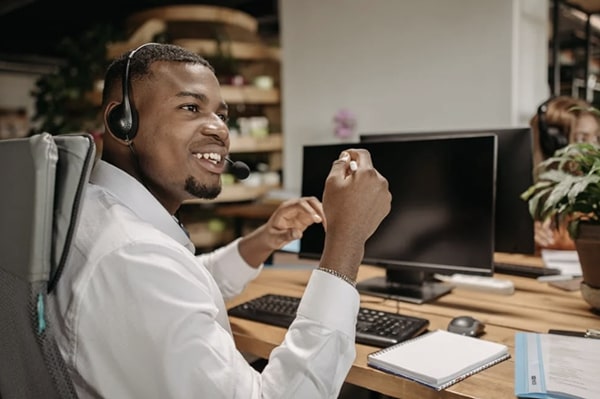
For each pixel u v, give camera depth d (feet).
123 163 2.83
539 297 4.19
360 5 11.27
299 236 4.26
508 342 3.20
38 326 1.98
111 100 2.76
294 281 4.97
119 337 2.16
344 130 11.37
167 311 2.17
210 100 2.77
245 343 3.45
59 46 13.88
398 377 2.73
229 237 12.70
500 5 9.34
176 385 2.11
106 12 17.28
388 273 4.64
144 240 2.31
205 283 2.51
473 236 4.03
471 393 2.49
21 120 25.64
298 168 12.80
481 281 4.50
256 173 13.03
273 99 13.28
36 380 2.20
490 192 3.93
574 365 2.70
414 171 4.33
